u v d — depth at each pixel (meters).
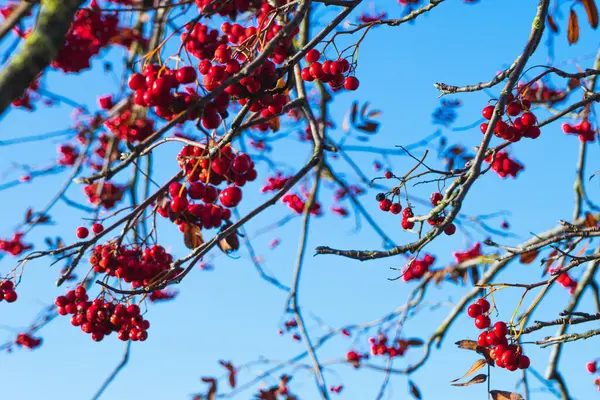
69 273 3.35
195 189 3.07
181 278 3.07
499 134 3.15
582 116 5.51
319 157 3.46
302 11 2.56
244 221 3.20
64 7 2.13
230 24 3.28
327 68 3.18
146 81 2.73
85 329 3.58
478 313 3.29
